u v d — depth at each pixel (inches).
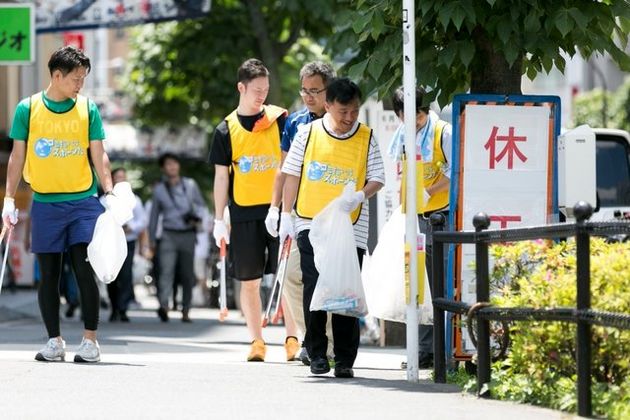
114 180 1497.3
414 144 655.8
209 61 1931.6
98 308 751.7
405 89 653.9
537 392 578.2
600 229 515.8
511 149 693.9
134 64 2249.0
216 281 1765.5
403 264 715.4
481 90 746.2
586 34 709.3
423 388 637.3
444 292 678.5
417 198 668.1
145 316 1545.3
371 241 1014.4
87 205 748.6
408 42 650.8
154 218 1390.3
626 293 542.3
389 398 594.6
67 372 681.0
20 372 678.5
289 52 2237.9
